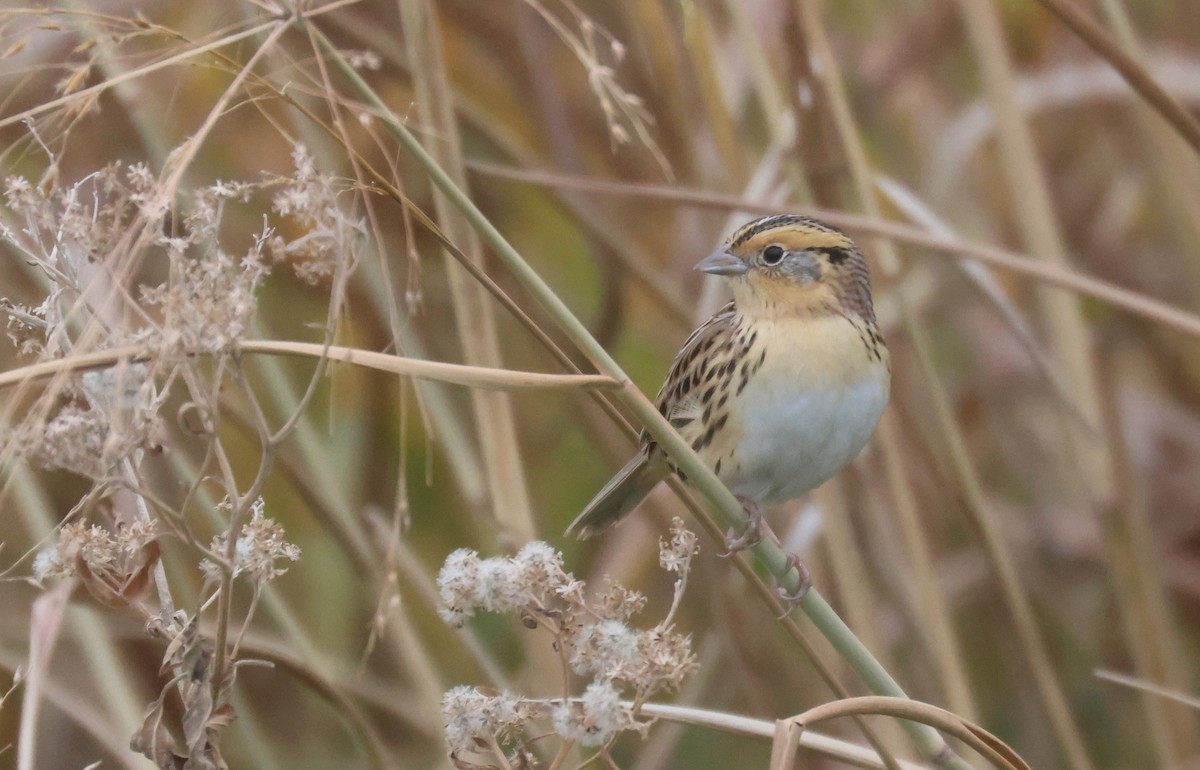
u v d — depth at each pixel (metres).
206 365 7.23
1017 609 9.27
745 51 9.90
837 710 5.30
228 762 9.50
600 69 5.73
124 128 9.05
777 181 10.30
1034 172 10.07
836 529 9.21
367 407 11.22
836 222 8.77
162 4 9.27
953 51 12.91
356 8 9.95
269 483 10.82
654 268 11.32
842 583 9.16
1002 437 12.35
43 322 5.31
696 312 10.89
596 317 11.83
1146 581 9.81
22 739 5.57
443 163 8.22
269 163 10.81
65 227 4.83
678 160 11.31
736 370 8.66
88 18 5.46
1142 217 12.78
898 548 10.09
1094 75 11.61
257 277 4.75
